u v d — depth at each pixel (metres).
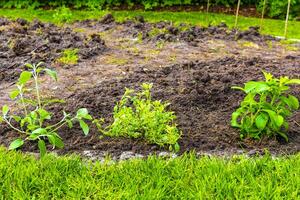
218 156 4.23
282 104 4.57
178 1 10.19
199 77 5.52
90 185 3.82
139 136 4.45
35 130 4.02
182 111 4.91
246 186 3.80
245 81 5.53
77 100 5.10
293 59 6.60
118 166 4.05
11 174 3.91
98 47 6.86
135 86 5.42
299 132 4.62
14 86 5.61
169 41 7.36
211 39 7.58
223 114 4.89
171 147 4.29
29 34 7.32
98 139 4.45
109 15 8.58
